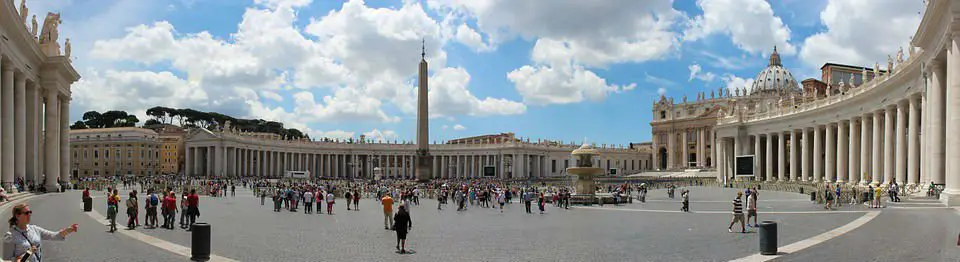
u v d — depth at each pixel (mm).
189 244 17750
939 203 29391
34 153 42375
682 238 19484
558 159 149125
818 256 14781
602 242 18656
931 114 33906
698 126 138750
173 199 22125
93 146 126062
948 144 27891
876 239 17375
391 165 147250
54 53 44531
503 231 22297
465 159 139625
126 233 20438
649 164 171625
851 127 58562
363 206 39344
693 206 36844
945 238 17234
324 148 135125
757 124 81312
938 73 33219
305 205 33406
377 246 18031
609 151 156125
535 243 18547
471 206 39594
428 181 69062
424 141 69375
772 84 170125
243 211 33656
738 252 16109
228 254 16234
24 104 38750
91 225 22734
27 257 8859
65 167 50000
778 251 15797
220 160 112312
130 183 69000
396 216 16906
